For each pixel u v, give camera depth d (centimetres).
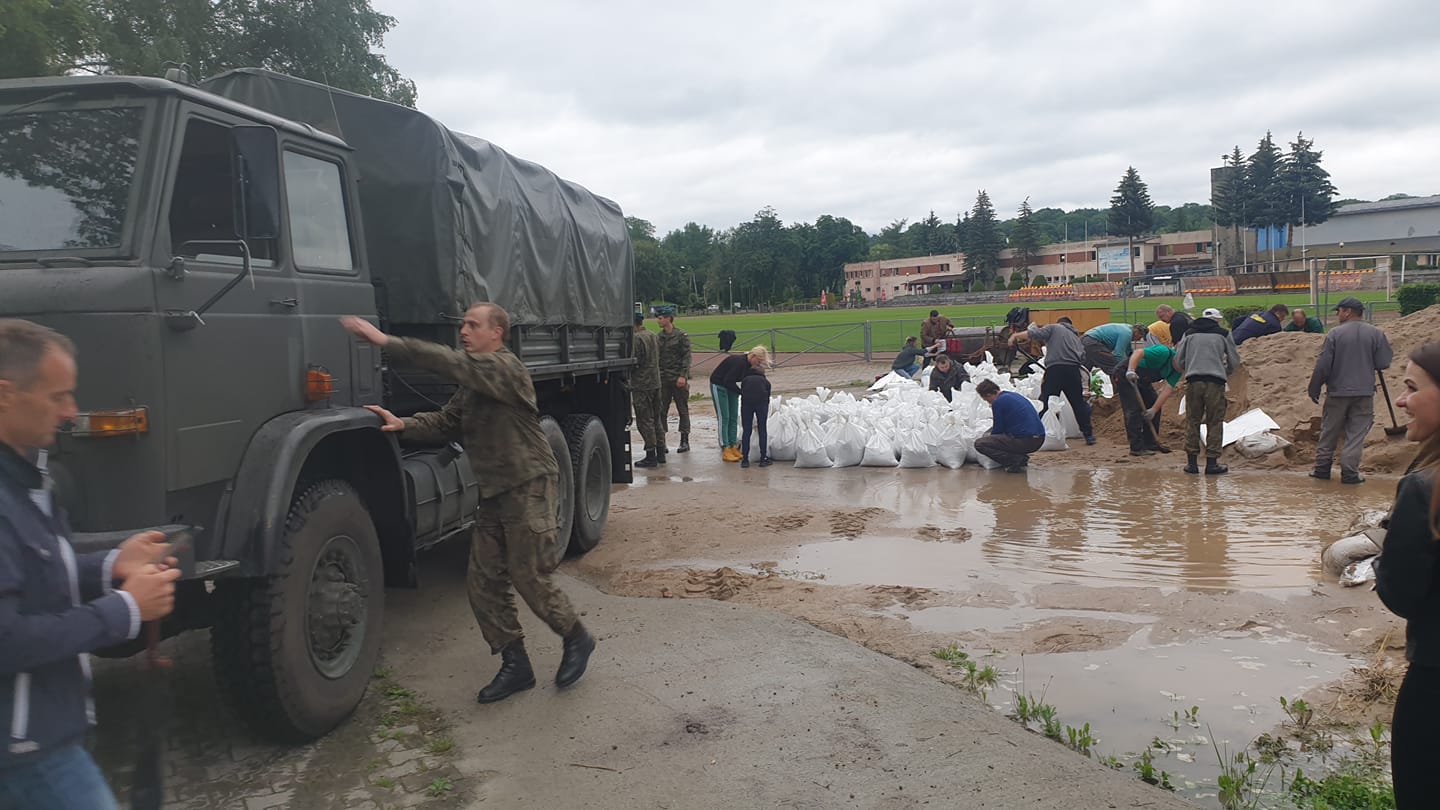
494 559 477
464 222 607
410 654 553
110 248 362
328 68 2316
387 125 594
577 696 483
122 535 338
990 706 465
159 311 360
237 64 2242
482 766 411
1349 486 973
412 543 517
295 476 409
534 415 482
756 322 7081
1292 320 1595
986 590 650
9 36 1152
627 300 953
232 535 388
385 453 494
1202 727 439
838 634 571
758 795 380
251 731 422
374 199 593
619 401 932
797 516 895
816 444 1190
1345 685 476
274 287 431
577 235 814
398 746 432
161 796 265
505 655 487
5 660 206
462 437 490
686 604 631
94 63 1434
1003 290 12562
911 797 375
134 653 428
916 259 14962
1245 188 10050
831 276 16112
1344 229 10294
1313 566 686
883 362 3203
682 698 477
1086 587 650
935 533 820
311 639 425
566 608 487
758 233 15688
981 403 1262
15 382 219
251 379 412
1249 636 552
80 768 226
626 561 756
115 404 345
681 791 385
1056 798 371
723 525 870
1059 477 1079
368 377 514
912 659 526
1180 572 680
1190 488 992
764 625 584
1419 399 266
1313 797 374
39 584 220
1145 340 1352
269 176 399
